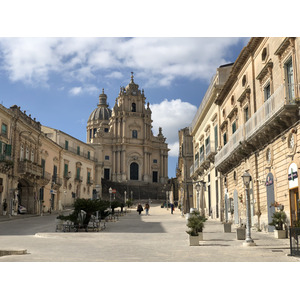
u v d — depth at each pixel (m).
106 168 93.00
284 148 16.52
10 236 19.14
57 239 17.31
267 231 19.06
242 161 23.50
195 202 44.72
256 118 19.42
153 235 19.12
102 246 14.26
